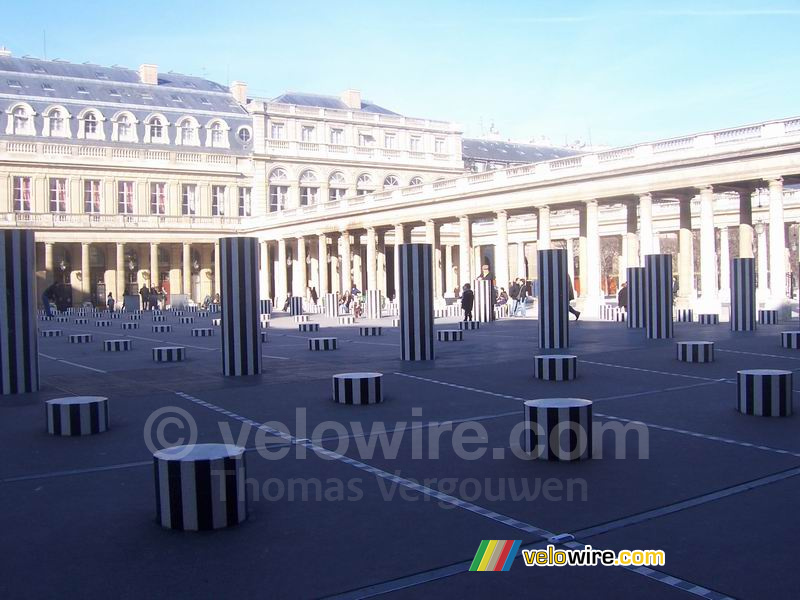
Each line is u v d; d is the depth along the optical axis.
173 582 5.19
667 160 37.69
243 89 77.88
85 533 6.23
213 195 71.00
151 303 61.62
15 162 61.88
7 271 14.05
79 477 8.05
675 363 16.91
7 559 5.68
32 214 62.09
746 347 20.41
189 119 71.19
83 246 64.44
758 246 49.81
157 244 67.62
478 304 35.28
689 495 7.00
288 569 5.39
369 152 74.81
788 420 10.41
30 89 65.25
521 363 17.39
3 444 9.70
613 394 12.79
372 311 42.47
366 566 5.43
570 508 6.66
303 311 53.97
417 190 53.00
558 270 20.34
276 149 70.94
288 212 65.75
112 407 12.30
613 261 72.69
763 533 5.98
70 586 5.15
